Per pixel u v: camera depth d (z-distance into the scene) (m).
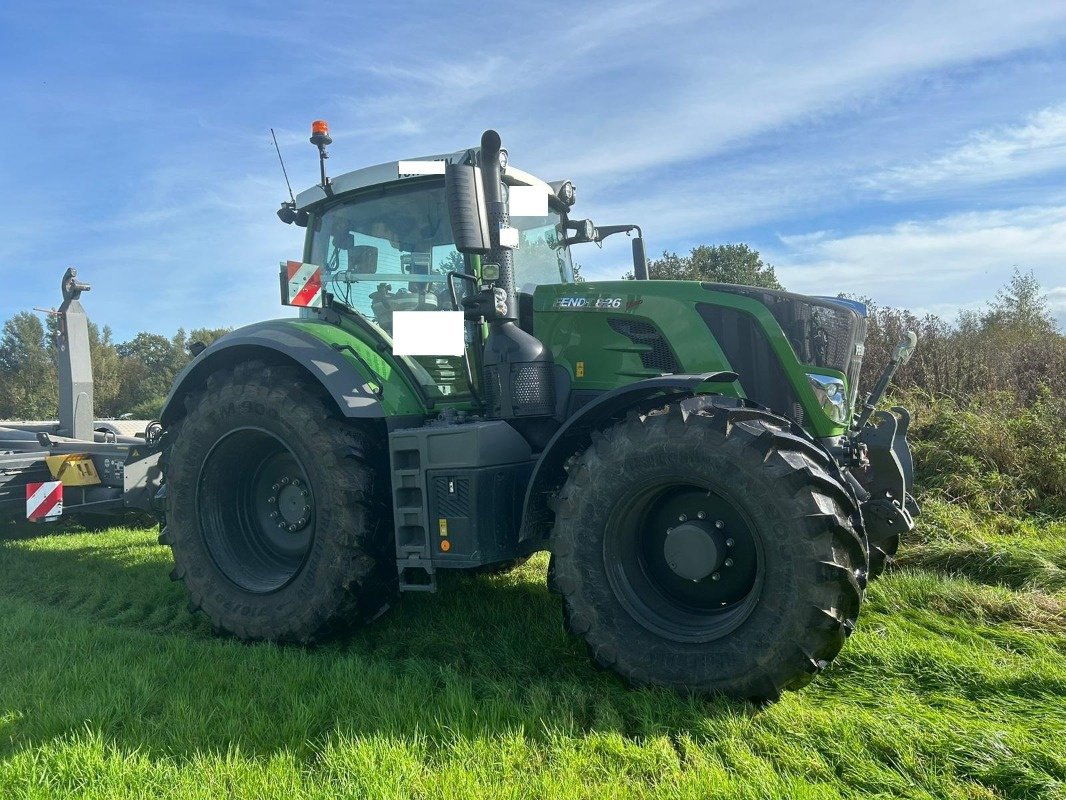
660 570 3.11
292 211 4.71
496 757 2.39
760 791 2.15
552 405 3.72
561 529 3.09
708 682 2.77
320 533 3.58
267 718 2.70
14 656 3.42
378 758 2.36
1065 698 2.73
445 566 3.32
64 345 6.80
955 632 3.48
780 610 2.66
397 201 4.23
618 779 2.25
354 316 4.21
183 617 4.12
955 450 6.09
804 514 2.65
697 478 2.83
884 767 2.28
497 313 3.58
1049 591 4.03
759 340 3.52
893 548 4.00
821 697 2.84
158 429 5.90
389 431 3.59
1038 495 5.70
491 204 3.58
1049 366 8.22
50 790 2.25
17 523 6.57
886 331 8.89
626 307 3.73
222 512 4.02
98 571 5.25
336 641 3.71
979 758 2.30
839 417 3.56
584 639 3.04
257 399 3.76
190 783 2.24
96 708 2.75
